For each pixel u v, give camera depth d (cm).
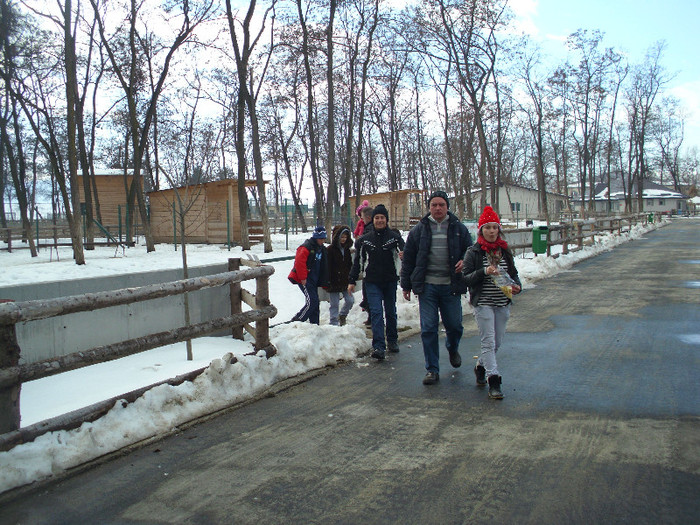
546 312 971
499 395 520
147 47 2405
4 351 375
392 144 3747
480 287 537
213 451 423
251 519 324
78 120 2072
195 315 761
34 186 3922
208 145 1706
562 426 448
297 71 2828
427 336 588
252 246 2298
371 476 373
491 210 542
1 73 1731
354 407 513
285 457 409
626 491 339
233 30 1912
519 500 333
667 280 1341
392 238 697
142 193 2036
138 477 382
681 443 408
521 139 6994
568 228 1912
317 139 3656
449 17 2831
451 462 390
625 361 641
